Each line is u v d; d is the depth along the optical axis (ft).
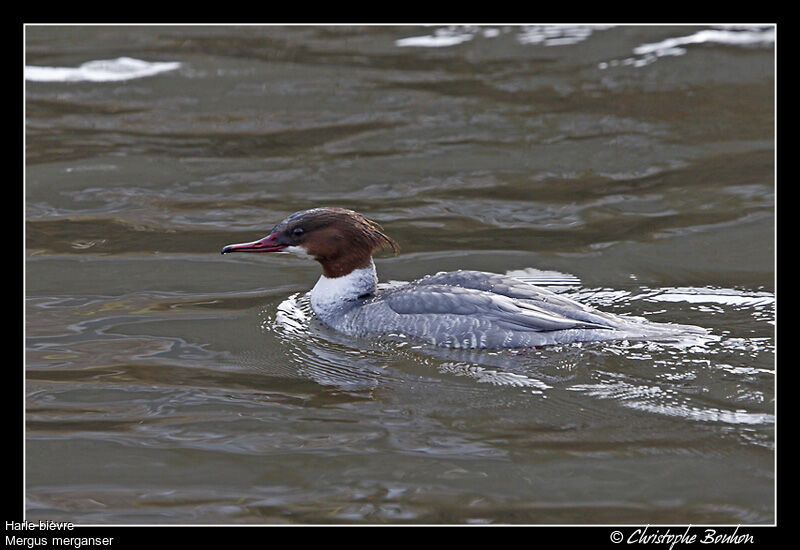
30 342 40.75
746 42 76.43
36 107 68.95
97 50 78.95
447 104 68.64
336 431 34.04
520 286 40.75
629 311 42.34
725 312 42.06
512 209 54.29
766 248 48.85
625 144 62.13
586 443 32.83
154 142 63.77
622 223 52.31
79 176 58.95
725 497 30.09
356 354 39.65
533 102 68.33
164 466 32.40
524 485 30.89
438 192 56.54
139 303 44.60
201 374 38.27
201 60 77.25
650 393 35.42
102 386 37.32
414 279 46.50
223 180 58.59
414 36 81.46
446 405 35.40
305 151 62.28
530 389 36.11
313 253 42.65
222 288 46.16
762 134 62.69
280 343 40.75
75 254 49.44
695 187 56.34
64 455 32.99
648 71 72.64
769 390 35.35
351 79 73.15
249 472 31.94
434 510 29.84
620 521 29.04
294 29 83.61
